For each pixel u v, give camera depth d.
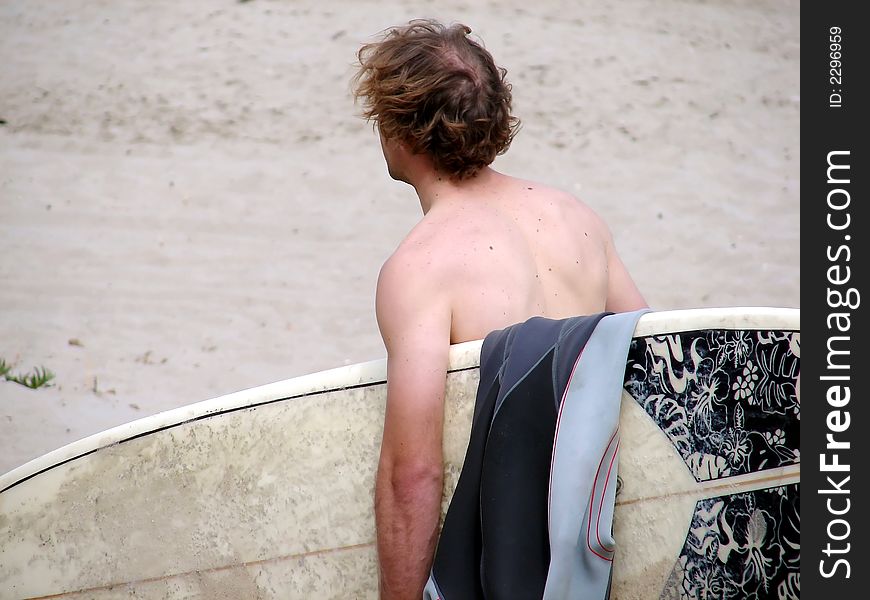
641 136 28.06
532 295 7.92
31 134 26.97
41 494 8.97
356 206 24.73
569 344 7.39
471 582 7.27
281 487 8.51
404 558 7.34
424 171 8.25
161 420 8.81
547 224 8.30
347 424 8.40
